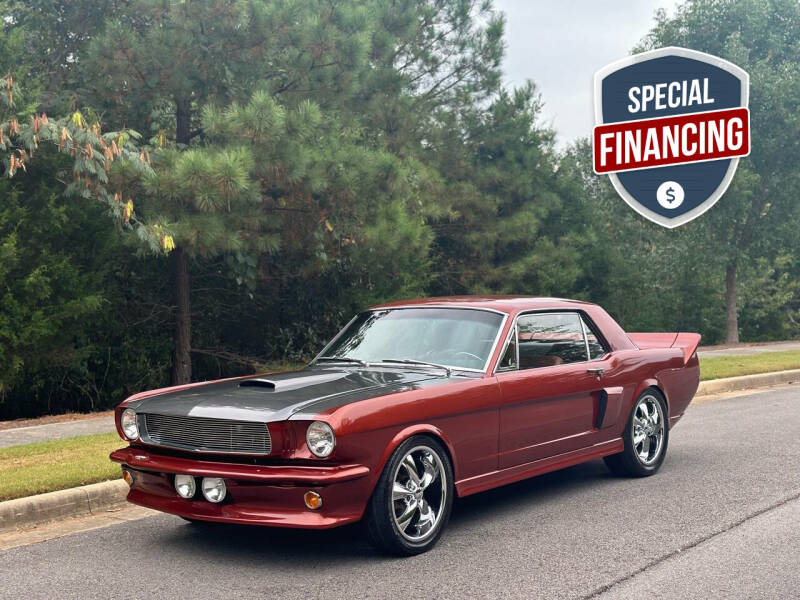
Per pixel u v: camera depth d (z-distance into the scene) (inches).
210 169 459.8
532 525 222.1
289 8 537.0
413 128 842.8
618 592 167.8
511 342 233.6
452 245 957.8
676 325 1350.9
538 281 964.0
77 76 575.5
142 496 205.3
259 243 541.6
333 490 180.2
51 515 237.6
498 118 943.0
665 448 291.7
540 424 236.1
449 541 207.9
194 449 193.2
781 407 460.1
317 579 179.3
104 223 515.2
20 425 434.9
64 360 526.3
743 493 255.0
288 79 580.7
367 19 576.1
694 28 1133.1
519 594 167.3
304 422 182.5
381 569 185.8
